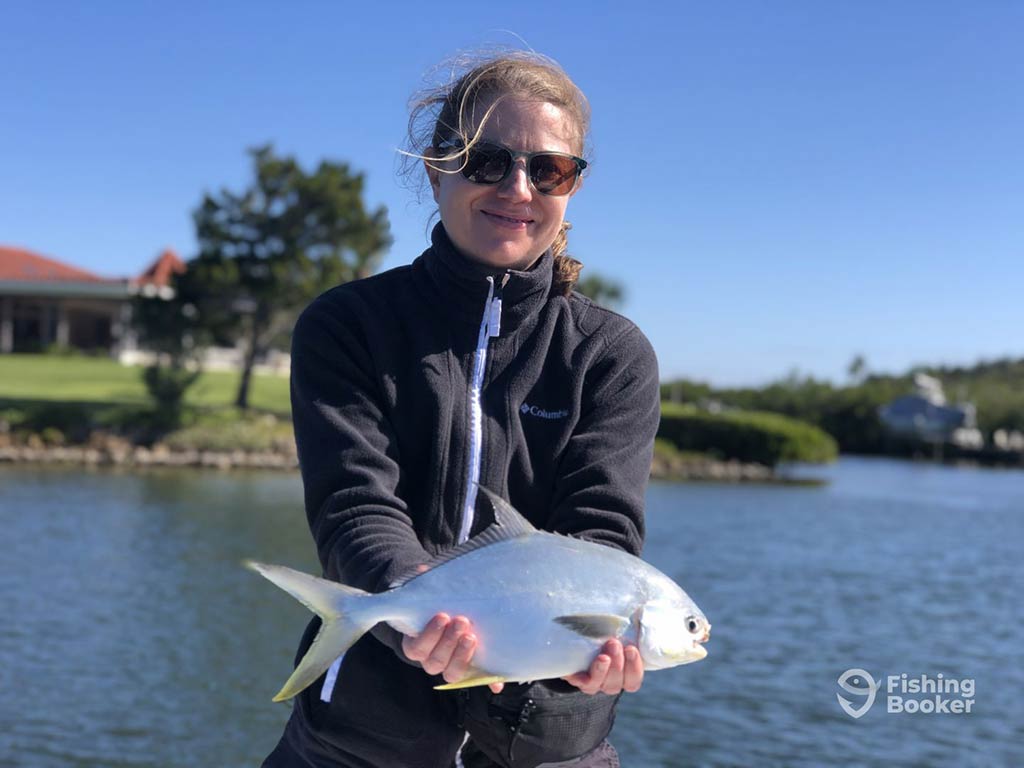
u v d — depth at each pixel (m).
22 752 8.09
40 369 56.56
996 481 60.19
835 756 9.06
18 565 16.39
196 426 40.34
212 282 39.47
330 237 41.88
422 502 2.38
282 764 2.45
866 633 14.45
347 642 1.99
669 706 10.41
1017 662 12.92
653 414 2.57
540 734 2.21
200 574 16.16
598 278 60.38
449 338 2.43
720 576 19.25
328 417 2.33
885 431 88.56
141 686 9.98
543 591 2.02
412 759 2.32
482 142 2.38
